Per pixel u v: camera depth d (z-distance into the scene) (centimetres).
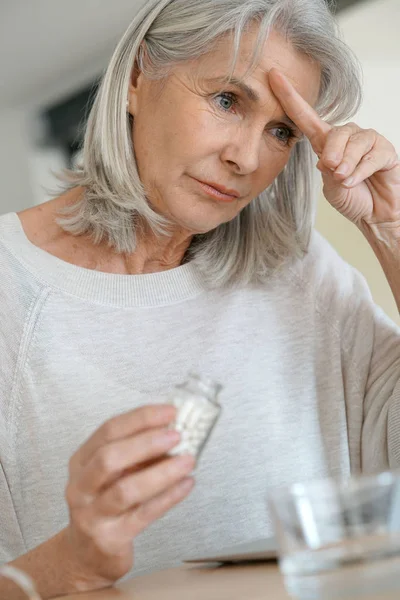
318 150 153
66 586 108
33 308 153
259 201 173
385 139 158
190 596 88
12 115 635
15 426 148
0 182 646
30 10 505
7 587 111
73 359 153
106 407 153
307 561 72
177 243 163
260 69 143
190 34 142
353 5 371
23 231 161
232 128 143
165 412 94
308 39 147
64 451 149
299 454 166
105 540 97
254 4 140
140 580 109
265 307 172
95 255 163
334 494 71
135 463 92
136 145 153
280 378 169
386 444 164
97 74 579
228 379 164
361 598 70
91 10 502
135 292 161
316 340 175
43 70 575
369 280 257
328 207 259
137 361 158
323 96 160
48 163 644
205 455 158
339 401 173
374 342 175
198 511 154
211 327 166
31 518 148
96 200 159
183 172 146
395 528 71
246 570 102
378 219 164
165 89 146
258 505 159
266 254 174
